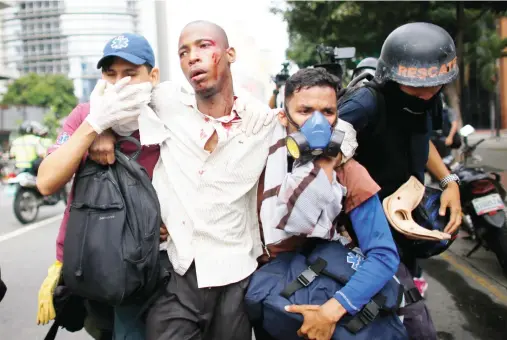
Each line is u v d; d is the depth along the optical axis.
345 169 1.89
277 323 1.80
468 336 3.48
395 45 2.25
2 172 18.53
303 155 1.76
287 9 15.42
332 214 1.78
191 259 1.91
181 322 1.90
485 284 4.54
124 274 1.77
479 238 4.51
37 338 3.77
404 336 1.81
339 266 1.79
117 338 2.04
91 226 1.80
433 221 2.41
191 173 1.95
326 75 1.85
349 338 1.74
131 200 1.84
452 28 13.84
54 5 81.88
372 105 2.30
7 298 4.66
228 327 1.92
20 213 8.43
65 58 81.38
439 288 4.50
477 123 29.62
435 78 2.20
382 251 1.79
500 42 17.59
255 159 1.98
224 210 1.93
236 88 2.14
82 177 1.88
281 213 1.78
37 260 6.03
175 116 2.02
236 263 1.91
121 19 81.25
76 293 1.86
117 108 1.85
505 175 9.35
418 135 2.40
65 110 44.12
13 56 85.25
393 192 2.45
